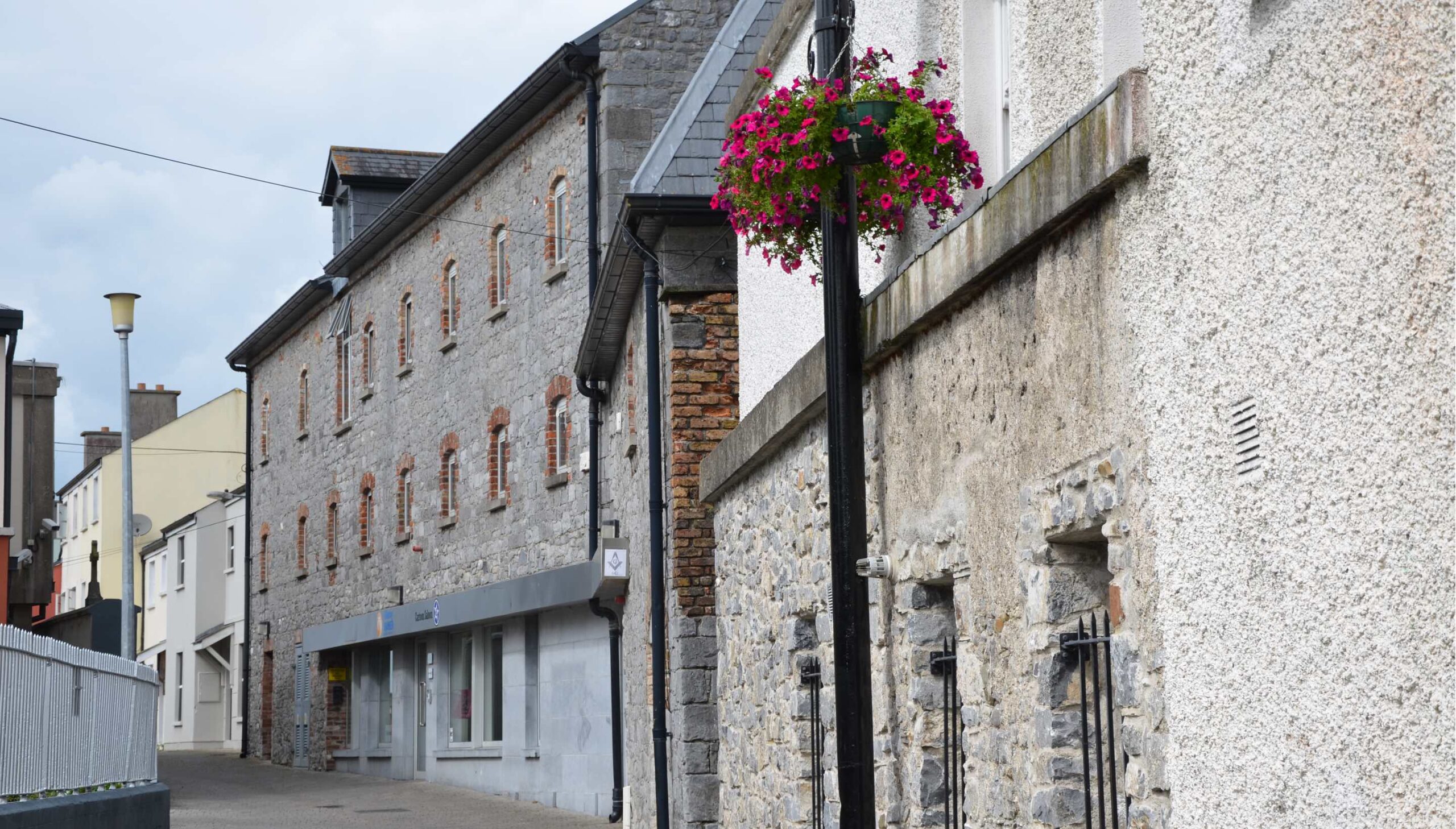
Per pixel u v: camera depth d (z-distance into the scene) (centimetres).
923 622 670
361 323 2952
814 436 845
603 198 1877
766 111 673
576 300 1981
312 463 3231
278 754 3394
